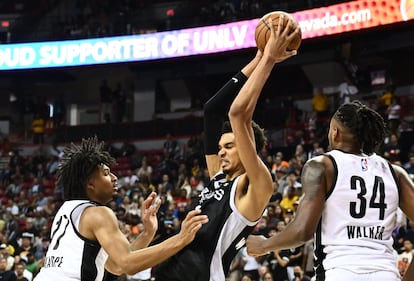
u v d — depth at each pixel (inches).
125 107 1002.7
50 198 764.6
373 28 704.4
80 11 1034.1
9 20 1059.3
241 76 161.9
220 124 165.9
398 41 807.7
